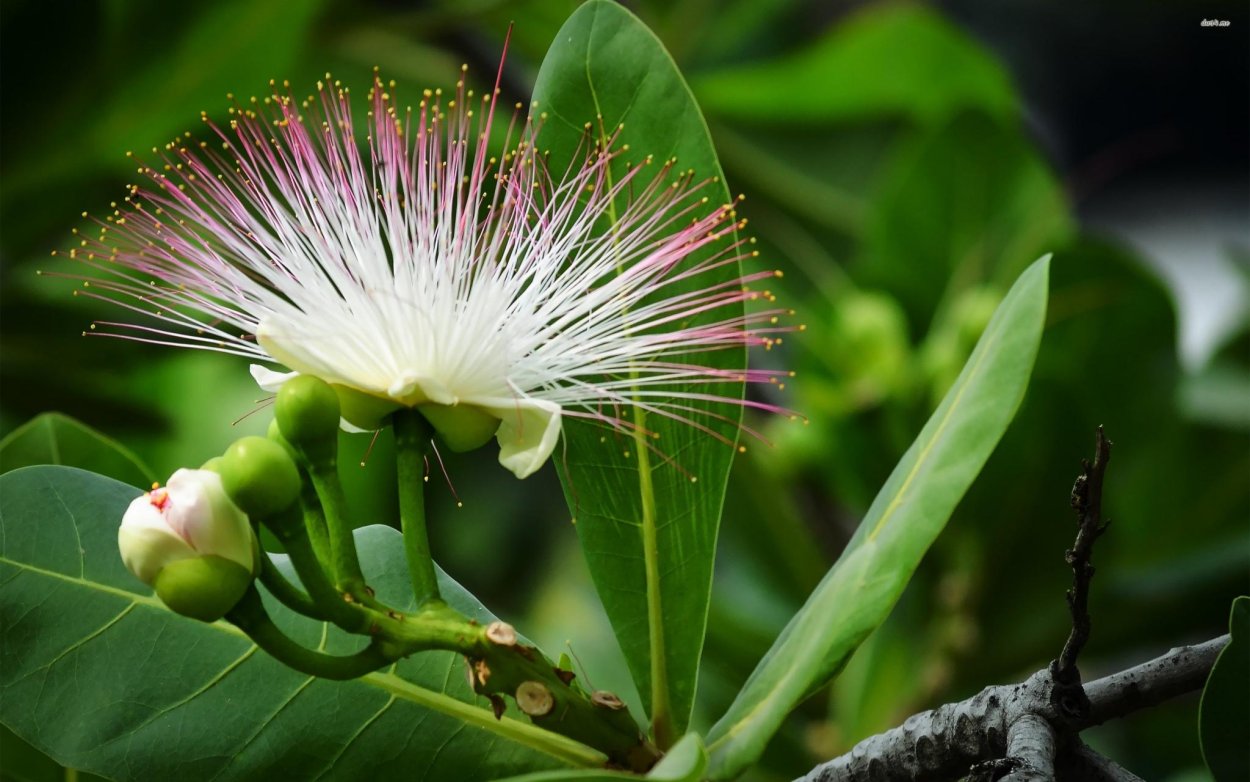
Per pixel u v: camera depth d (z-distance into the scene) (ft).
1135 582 3.87
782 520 4.33
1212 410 4.17
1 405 4.12
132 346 4.19
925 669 3.88
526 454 2.89
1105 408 3.94
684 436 2.99
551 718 2.82
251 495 2.76
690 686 2.94
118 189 4.30
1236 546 3.97
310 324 2.90
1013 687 2.83
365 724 2.93
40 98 4.04
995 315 2.86
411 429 2.88
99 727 2.93
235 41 4.02
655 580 2.96
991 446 2.76
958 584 3.81
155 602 2.97
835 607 2.79
